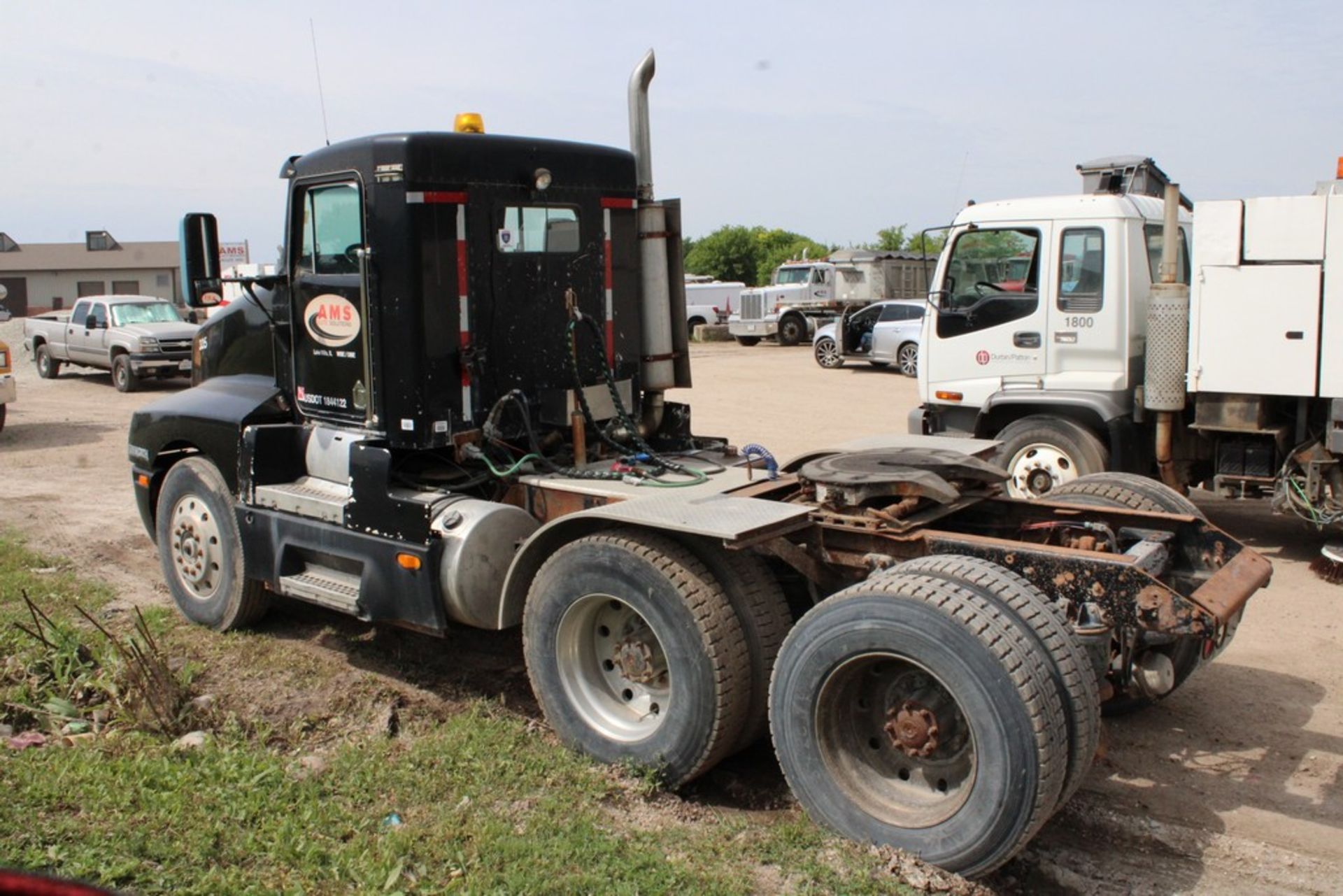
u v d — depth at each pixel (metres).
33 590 7.32
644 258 6.36
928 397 9.73
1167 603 4.03
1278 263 7.66
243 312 6.74
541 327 5.86
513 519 5.30
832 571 4.85
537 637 4.87
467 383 5.54
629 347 6.33
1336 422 7.54
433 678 5.91
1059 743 3.63
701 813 4.40
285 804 4.21
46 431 16.14
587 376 6.09
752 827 4.27
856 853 3.93
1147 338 8.34
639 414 6.42
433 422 5.45
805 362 27.03
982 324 9.36
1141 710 5.59
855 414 17.23
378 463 5.46
